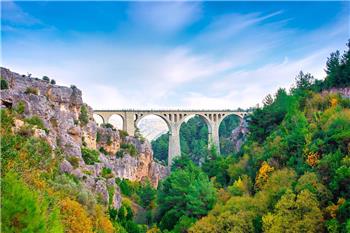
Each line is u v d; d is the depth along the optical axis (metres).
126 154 137.38
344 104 71.06
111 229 62.66
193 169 85.00
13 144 47.34
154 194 112.12
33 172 50.41
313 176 50.84
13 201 29.92
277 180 56.88
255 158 72.88
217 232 55.28
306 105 81.06
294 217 47.09
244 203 57.75
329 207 46.09
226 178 84.69
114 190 87.69
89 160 93.81
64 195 55.53
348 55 90.44
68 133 95.75
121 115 151.00
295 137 64.75
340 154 51.34
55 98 100.38
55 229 35.06
